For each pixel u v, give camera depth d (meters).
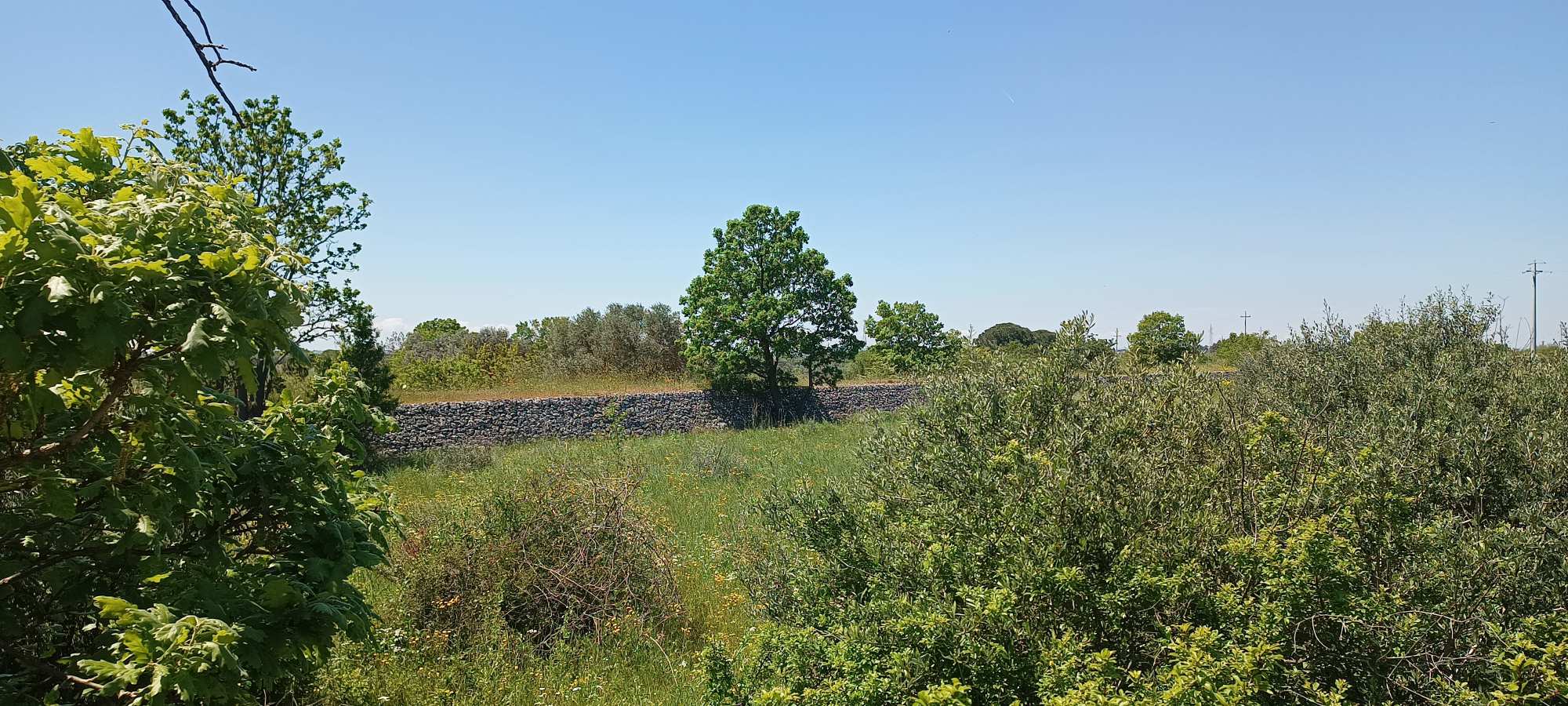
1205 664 2.71
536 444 19.11
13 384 2.08
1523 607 3.44
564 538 6.53
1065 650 3.06
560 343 30.81
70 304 1.85
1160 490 3.65
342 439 3.22
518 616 6.15
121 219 2.04
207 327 2.01
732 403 25.98
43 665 2.35
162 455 2.38
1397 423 4.73
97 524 2.59
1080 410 4.14
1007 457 3.82
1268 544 3.23
